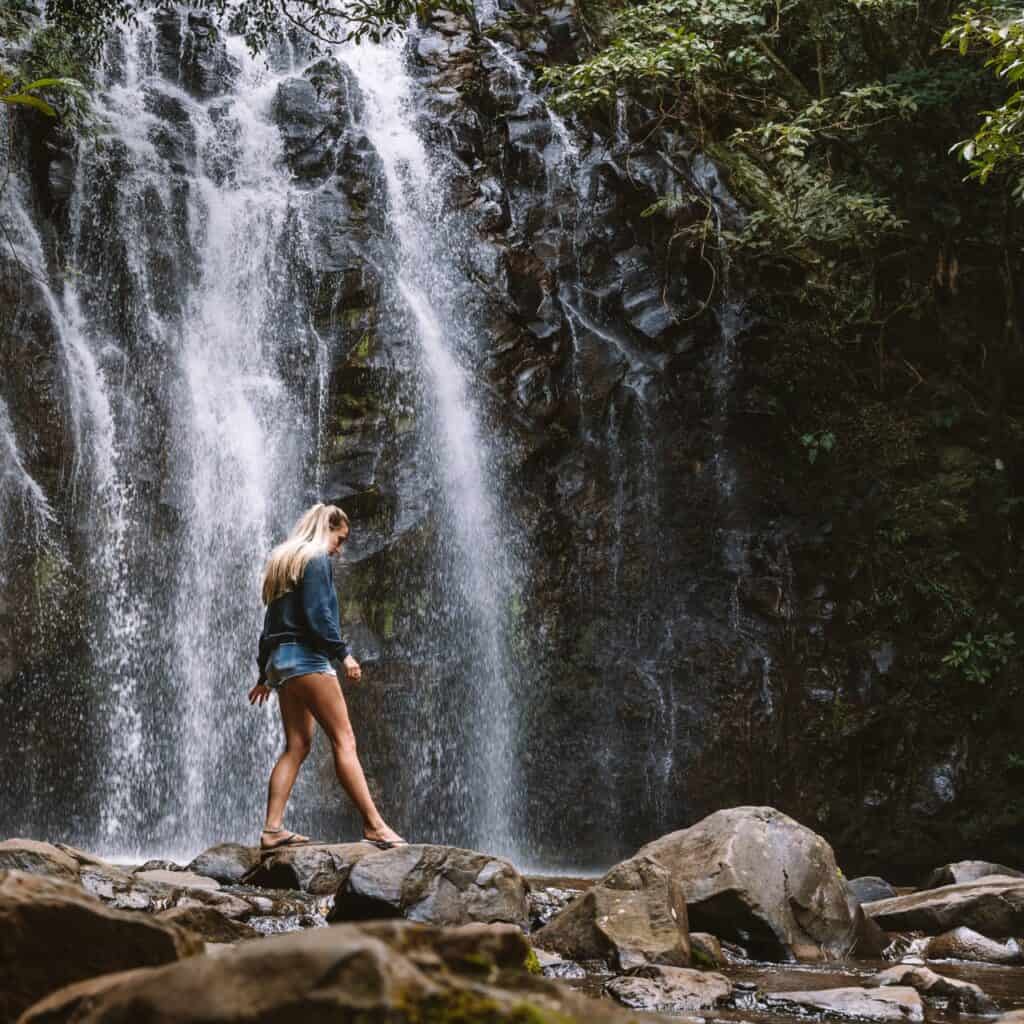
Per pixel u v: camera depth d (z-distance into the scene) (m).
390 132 16.39
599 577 14.62
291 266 15.03
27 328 13.47
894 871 14.40
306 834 12.71
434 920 5.10
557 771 14.06
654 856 5.82
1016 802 14.59
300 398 14.39
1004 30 9.91
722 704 14.28
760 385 15.47
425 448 14.35
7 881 2.65
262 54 16.97
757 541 14.97
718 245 15.73
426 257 15.59
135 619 13.12
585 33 17.80
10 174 14.05
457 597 13.99
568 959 4.91
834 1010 4.08
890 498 15.52
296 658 6.41
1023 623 15.45
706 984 4.34
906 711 14.64
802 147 17.23
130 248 14.49
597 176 16.20
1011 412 16.75
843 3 16.88
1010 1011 4.23
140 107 15.42
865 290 16.66
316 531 6.61
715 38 15.98
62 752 12.52
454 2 13.73
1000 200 17.08
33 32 14.51
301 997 1.78
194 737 13.11
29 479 12.97
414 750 13.38
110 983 1.99
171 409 13.98
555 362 15.10
